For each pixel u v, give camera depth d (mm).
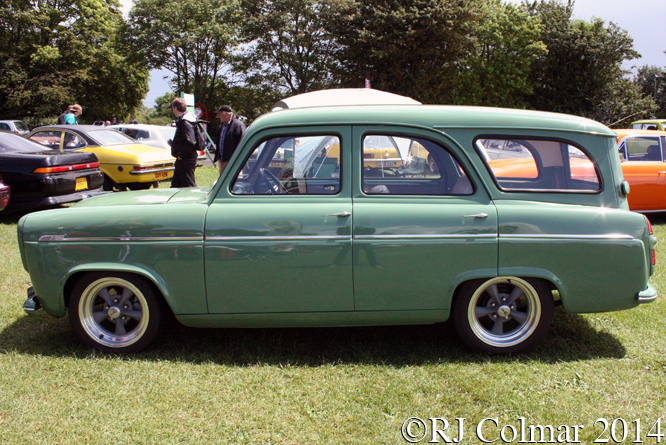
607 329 3854
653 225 7918
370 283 3221
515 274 3209
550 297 3328
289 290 3234
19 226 3371
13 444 2422
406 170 3283
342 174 3258
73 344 3582
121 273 3320
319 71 40531
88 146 10438
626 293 3254
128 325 3621
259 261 3203
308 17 40000
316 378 3088
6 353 3428
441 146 3262
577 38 41969
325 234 3184
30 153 8008
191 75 42000
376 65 35500
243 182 3305
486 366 3225
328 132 3268
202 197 3621
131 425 2584
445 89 40688
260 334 3775
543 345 3557
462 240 3184
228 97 44188
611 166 3324
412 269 3209
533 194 3268
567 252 3201
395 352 3461
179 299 3270
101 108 44500
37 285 3361
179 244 3217
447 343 3609
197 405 2781
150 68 40625
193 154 7012
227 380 3061
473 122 3275
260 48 40781
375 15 34219
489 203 3240
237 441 2469
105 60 42938
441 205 3219
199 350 3496
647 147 8047
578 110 42938
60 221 3324
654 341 3629
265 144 3287
